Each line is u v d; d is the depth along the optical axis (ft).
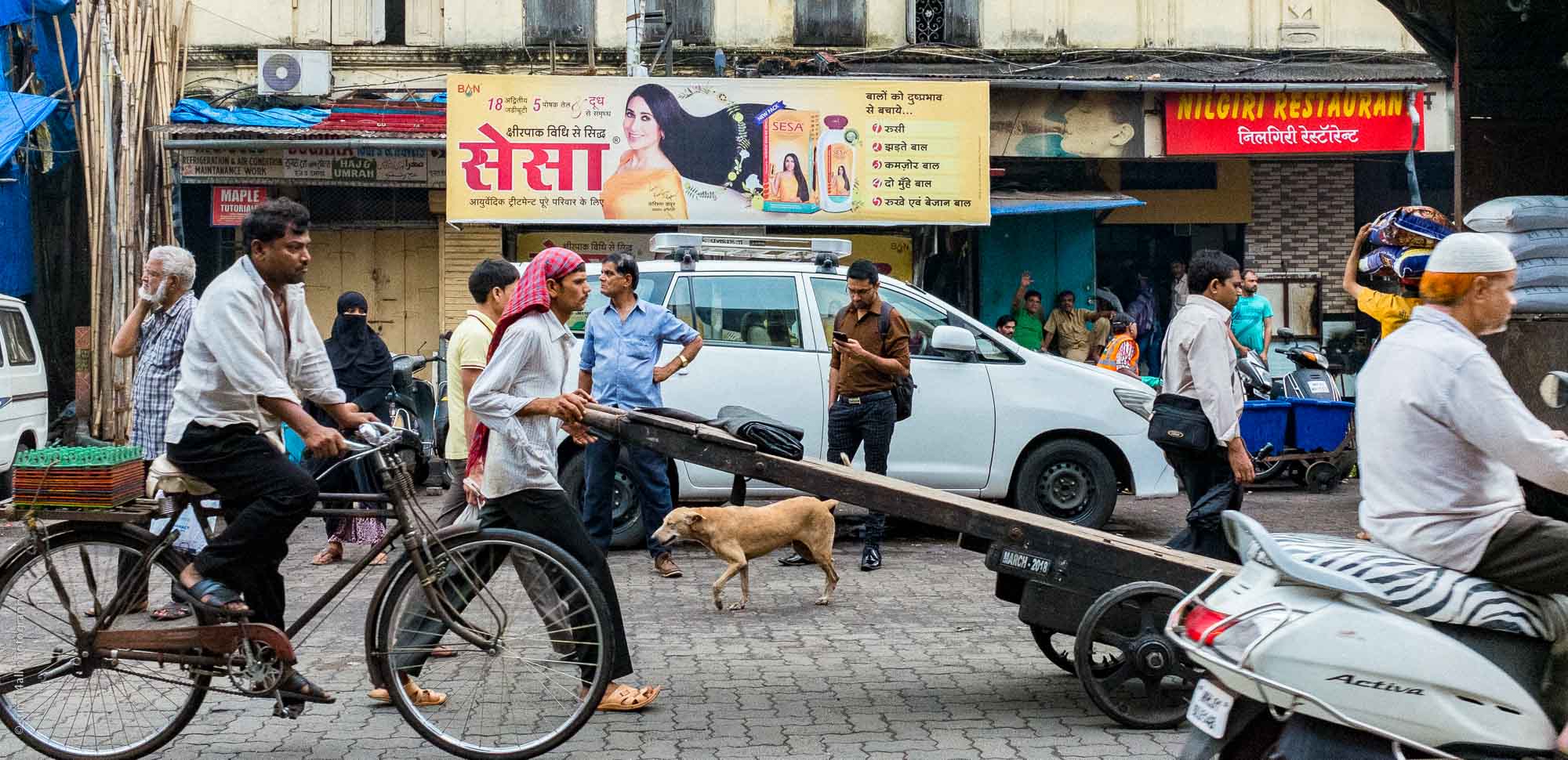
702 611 24.54
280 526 14.92
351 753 15.90
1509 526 11.61
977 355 32.37
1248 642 11.57
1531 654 11.78
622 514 30.91
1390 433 12.09
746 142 46.42
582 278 17.04
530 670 15.61
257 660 15.12
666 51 51.78
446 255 52.85
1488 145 29.55
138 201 47.96
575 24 55.72
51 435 48.85
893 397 28.50
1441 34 30.53
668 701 18.34
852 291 28.45
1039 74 54.03
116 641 15.23
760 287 31.76
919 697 18.61
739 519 24.48
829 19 56.24
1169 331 21.93
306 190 53.52
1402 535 11.98
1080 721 17.47
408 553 15.42
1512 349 26.37
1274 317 58.13
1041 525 17.34
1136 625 17.11
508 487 16.60
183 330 22.63
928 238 53.06
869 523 28.91
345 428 15.94
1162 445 21.98
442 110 53.06
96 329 46.57
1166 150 53.36
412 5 55.36
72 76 50.31
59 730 15.55
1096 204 50.90
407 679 15.57
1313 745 11.55
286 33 55.16
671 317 26.61
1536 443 11.45
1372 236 28.45
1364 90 52.75
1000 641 22.16
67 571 15.38
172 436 14.92
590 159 45.83
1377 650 11.39
